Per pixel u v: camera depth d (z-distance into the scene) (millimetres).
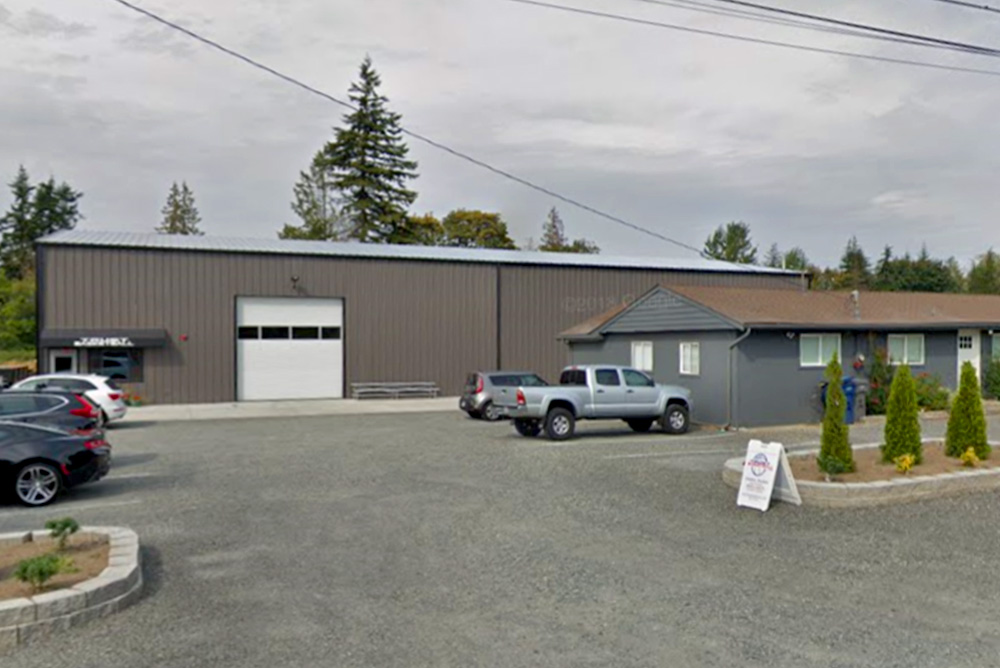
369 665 4680
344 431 19141
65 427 12305
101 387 19969
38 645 4988
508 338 33438
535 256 36375
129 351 27781
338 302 30859
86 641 5055
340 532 8164
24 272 70500
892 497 9391
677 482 11062
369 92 58344
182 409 26453
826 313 21469
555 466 12711
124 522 8758
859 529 8211
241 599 5938
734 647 4984
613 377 17641
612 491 10414
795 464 10805
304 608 5730
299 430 19453
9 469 9711
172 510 9406
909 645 5035
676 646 4996
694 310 20781
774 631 5273
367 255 31219
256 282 29562
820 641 5094
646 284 35875
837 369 10180
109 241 28125
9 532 8023
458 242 65562
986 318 23734
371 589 6195
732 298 21703
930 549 7422
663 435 17828
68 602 5285
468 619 5496
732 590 6184
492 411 22047
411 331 31844
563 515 8945
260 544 7664
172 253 28312
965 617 5574
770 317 19875
